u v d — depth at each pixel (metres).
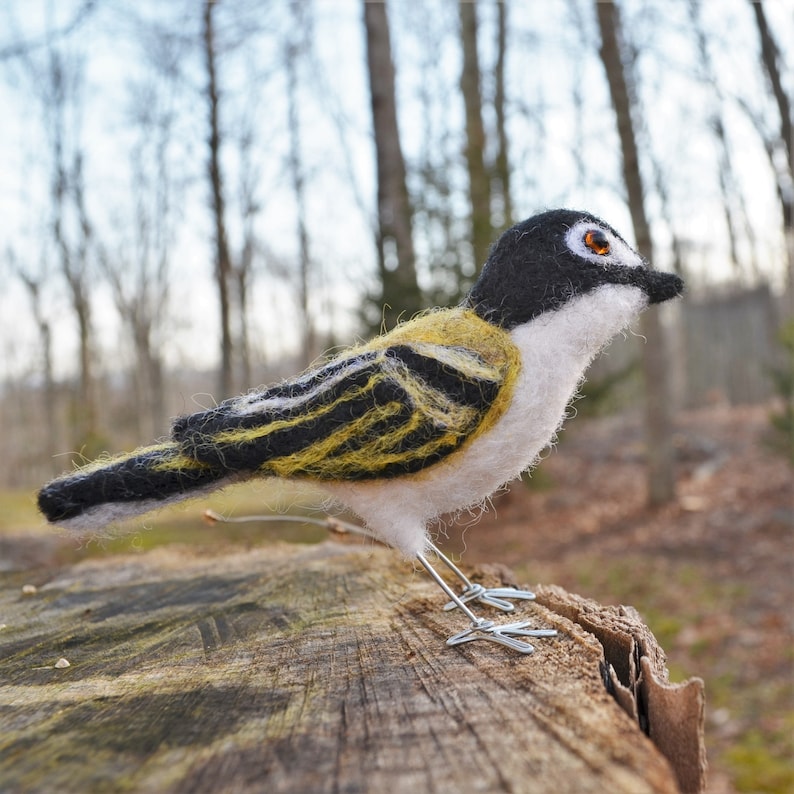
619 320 0.16
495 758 0.10
